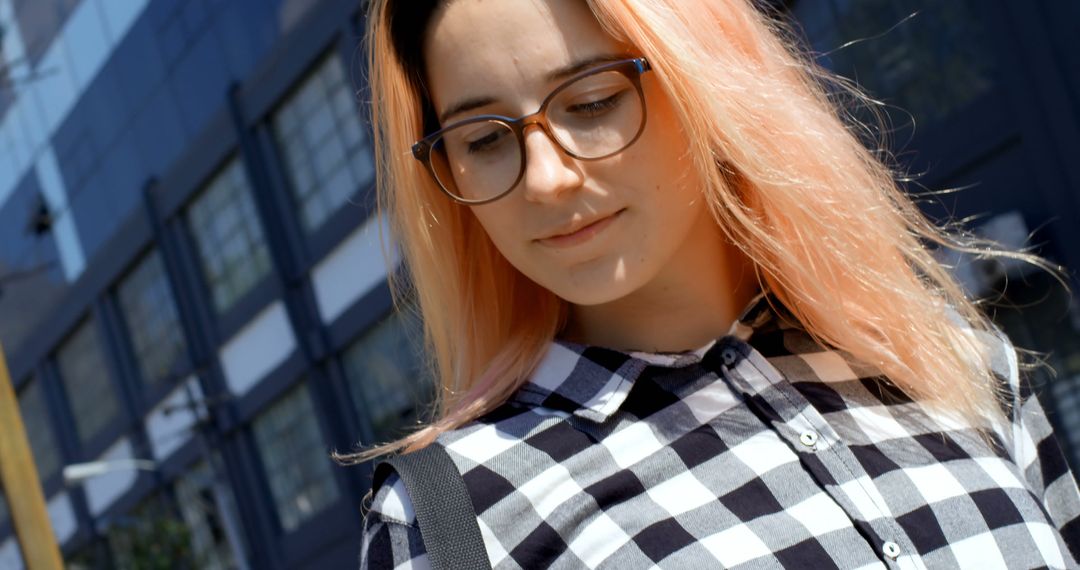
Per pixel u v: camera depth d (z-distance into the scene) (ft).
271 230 38.68
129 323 48.49
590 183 4.08
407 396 35.42
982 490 4.38
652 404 4.38
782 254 4.45
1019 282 21.13
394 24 4.41
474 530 3.94
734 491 4.16
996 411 4.78
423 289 4.70
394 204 4.72
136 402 48.29
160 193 44.06
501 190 4.15
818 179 4.51
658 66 4.10
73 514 54.24
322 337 38.04
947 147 22.07
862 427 4.46
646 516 4.10
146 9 41.73
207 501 45.93
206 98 40.47
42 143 50.16
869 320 4.64
